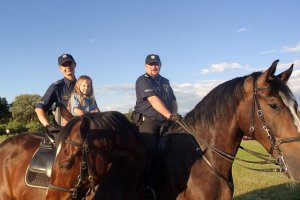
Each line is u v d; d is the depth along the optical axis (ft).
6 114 271.28
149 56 16.39
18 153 15.56
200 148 13.92
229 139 13.60
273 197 33.55
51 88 17.16
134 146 13.79
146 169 14.83
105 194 13.69
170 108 16.76
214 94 14.17
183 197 13.89
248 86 12.98
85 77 15.42
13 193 15.10
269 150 12.53
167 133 15.28
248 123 12.92
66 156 11.03
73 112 14.88
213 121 13.88
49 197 10.96
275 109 12.20
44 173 13.98
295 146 11.92
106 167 12.16
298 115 12.25
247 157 62.85
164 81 17.04
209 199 13.35
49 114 17.78
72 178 10.98
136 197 14.42
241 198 33.22
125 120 13.82
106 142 12.21
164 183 14.57
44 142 14.98
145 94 15.74
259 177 44.55
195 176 13.61
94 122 12.34
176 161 14.21
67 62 17.42
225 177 13.62
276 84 12.39
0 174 15.47
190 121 14.69
